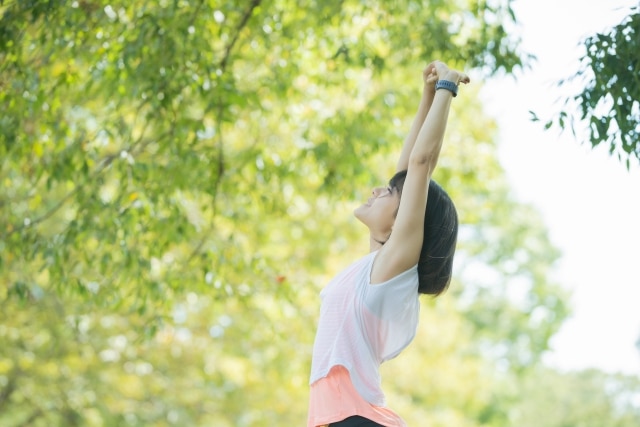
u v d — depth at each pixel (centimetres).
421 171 418
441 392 1669
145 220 912
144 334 917
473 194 1436
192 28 825
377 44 1114
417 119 494
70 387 1530
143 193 846
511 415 3116
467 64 935
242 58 917
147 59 808
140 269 874
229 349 1470
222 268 967
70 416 1606
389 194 449
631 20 584
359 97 1147
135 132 1123
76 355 1464
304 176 1152
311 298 1262
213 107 878
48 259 863
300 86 1115
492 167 1307
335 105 1138
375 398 414
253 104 1010
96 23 805
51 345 1448
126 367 1542
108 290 891
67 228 863
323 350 421
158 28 792
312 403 421
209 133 1076
